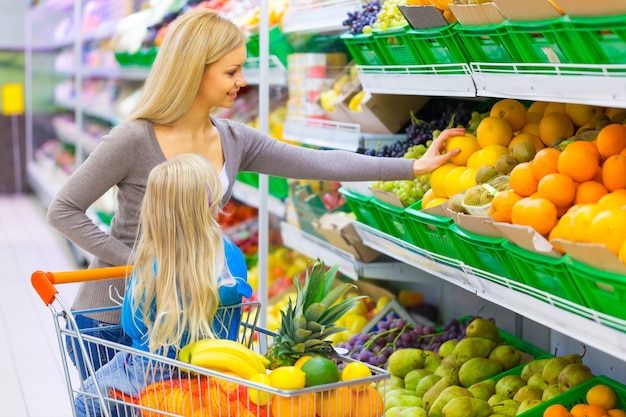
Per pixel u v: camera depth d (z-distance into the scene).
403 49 2.97
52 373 4.79
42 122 10.93
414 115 3.57
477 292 2.61
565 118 2.59
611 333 1.94
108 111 7.32
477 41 2.50
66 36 8.95
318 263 2.31
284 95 4.35
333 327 2.27
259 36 4.22
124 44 6.55
